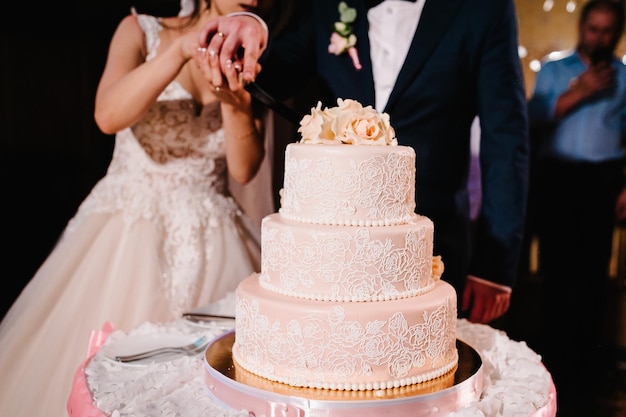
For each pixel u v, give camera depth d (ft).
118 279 7.38
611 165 12.01
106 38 15.15
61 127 15.67
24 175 15.64
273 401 4.11
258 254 8.73
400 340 4.30
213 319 6.12
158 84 6.93
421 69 7.68
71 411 4.59
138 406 4.21
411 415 4.12
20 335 7.00
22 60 15.21
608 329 12.49
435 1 7.75
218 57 6.37
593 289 12.39
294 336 4.29
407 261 4.50
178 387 4.69
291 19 8.80
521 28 12.29
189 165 7.97
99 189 8.09
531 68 12.39
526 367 5.08
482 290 8.25
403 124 7.78
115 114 7.18
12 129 15.43
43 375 6.79
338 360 4.25
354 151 4.42
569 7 11.90
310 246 4.37
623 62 11.76
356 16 8.06
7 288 15.43
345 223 4.50
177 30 8.08
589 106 11.96
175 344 5.51
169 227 7.80
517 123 7.79
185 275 7.55
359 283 4.38
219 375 4.43
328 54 8.20
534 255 12.71
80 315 7.16
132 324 7.21
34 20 14.87
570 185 12.18
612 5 11.57
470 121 8.22
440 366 4.56
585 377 12.55
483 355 5.38
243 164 7.89
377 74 8.22
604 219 12.16
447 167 8.01
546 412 4.39
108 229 7.68
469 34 7.68
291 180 4.74
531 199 12.57
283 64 8.59
